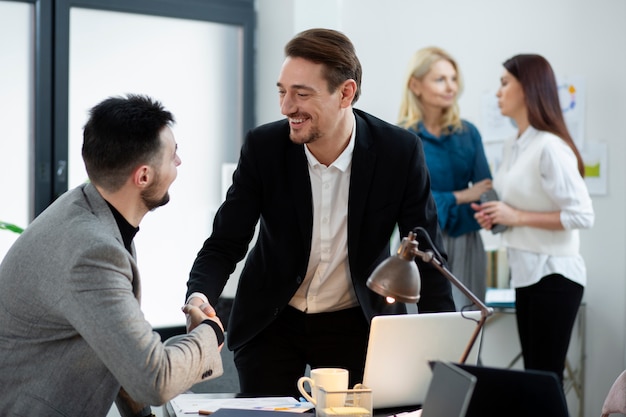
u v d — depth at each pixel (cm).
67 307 199
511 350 530
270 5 571
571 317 435
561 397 180
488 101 536
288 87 251
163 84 552
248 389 280
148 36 544
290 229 275
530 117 436
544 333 434
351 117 270
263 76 580
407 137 277
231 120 581
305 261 274
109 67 530
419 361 229
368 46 562
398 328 224
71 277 199
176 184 559
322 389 212
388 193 273
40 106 502
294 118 253
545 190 429
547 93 434
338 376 226
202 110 568
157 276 551
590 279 508
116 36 531
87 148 212
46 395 206
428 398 183
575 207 423
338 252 275
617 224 496
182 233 561
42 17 500
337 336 280
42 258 203
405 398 230
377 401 227
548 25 515
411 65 473
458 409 169
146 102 216
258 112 586
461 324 231
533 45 521
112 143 209
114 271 202
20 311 205
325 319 280
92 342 198
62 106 509
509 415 184
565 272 432
